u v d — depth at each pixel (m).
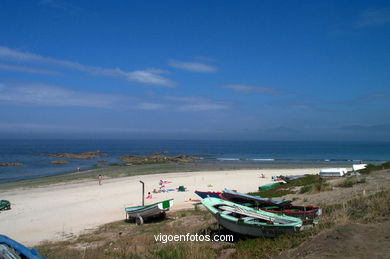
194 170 55.06
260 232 10.02
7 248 7.91
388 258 5.75
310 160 82.62
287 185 26.91
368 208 10.36
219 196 22.20
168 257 8.95
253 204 15.73
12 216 22.30
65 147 150.25
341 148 161.25
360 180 19.92
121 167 61.50
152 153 113.56
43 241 16.25
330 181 23.20
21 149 127.38
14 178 46.50
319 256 6.46
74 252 11.29
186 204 25.34
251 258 8.11
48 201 27.62
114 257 9.90
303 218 11.45
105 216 21.98
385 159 85.44
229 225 10.98
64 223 20.27
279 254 7.79
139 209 19.11
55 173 52.62
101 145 182.25
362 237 7.02
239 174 47.00
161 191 31.80
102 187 35.44
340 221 9.33
